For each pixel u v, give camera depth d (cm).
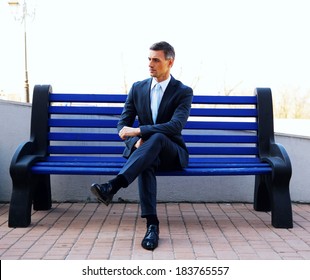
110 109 436
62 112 433
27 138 469
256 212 436
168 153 352
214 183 477
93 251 308
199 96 434
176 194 477
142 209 333
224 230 368
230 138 429
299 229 371
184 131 471
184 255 300
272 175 376
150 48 364
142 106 370
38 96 429
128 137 362
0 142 469
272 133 426
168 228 374
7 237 342
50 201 445
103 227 375
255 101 438
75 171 368
